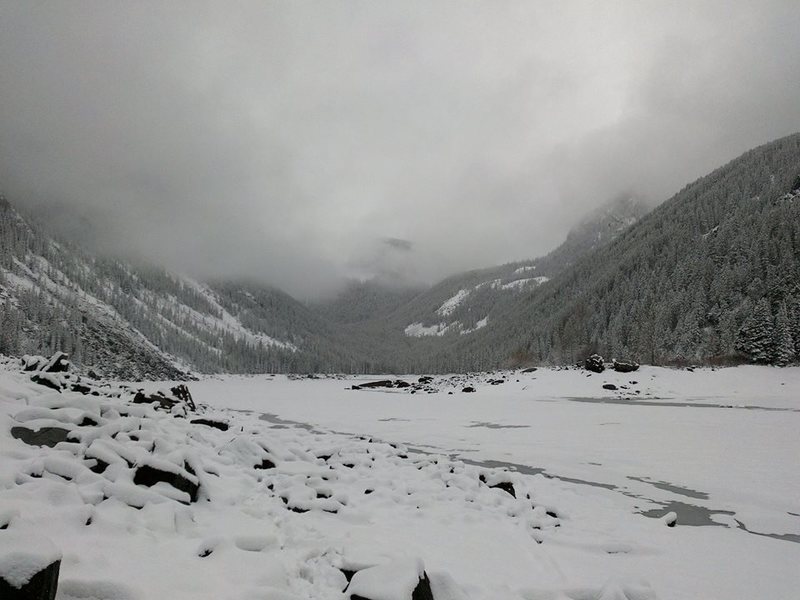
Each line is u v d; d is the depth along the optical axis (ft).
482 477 40.91
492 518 31.91
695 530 32.55
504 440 72.33
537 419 97.40
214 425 57.11
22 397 33.04
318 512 28.78
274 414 114.52
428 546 25.38
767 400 135.44
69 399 31.09
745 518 35.37
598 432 78.33
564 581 22.36
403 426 89.66
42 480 19.98
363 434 79.05
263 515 25.91
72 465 22.26
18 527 15.39
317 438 63.52
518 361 354.74
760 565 26.08
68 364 73.82
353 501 32.71
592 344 298.97
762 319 196.75
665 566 25.72
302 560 20.13
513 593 20.21
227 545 18.84
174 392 88.79
